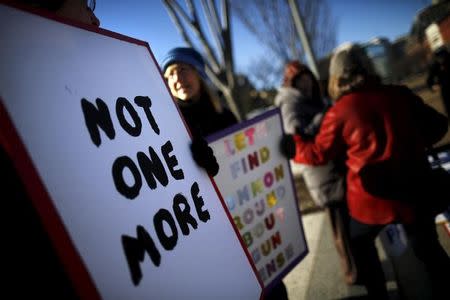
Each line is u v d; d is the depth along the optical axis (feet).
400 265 6.03
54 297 2.16
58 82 2.25
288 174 6.23
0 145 1.83
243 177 5.42
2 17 2.03
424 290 5.29
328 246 9.58
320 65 46.73
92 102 2.48
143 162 2.73
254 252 5.39
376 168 5.04
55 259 2.17
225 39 18.31
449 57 14.84
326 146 5.47
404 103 5.09
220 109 6.48
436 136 5.58
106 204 2.20
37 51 2.18
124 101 2.84
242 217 5.31
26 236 2.20
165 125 3.30
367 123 5.01
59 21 2.46
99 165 2.30
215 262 2.99
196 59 5.64
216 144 5.09
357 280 7.22
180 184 3.09
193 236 2.90
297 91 8.11
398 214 5.05
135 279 2.14
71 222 1.92
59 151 2.05
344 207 7.06
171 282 2.39
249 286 3.33
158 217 2.61
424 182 5.01
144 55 3.41
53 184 1.92
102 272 1.96
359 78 5.24
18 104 1.92
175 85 5.57
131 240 2.25
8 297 2.19
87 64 2.58
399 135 4.96
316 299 7.33
